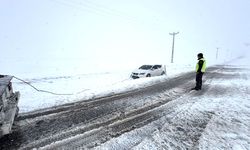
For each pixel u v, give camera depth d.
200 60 10.04
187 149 3.95
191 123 5.35
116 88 10.53
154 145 4.12
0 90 4.10
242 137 4.48
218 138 4.43
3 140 4.30
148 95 8.87
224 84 12.11
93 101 7.71
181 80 14.05
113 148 4.01
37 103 7.32
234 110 6.51
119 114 6.11
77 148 4.02
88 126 5.14
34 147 4.04
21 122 5.34
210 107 6.88
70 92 9.78
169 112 6.33
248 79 14.56
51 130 4.86
